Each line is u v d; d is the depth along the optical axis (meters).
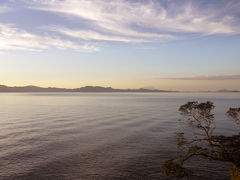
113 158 33.12
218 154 16.95
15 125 67.06
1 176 26.02
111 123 72.62
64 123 72.25
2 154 34.94
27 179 25.19
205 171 26.77
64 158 33.16
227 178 24.72
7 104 184.25
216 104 168.75
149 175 26.19
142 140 45.59
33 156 34.09
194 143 39.62
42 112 113.31
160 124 69.25
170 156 33.59
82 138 48.03
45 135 51.16
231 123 65.88
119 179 25.12
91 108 142.75
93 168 28.84
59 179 25.19
